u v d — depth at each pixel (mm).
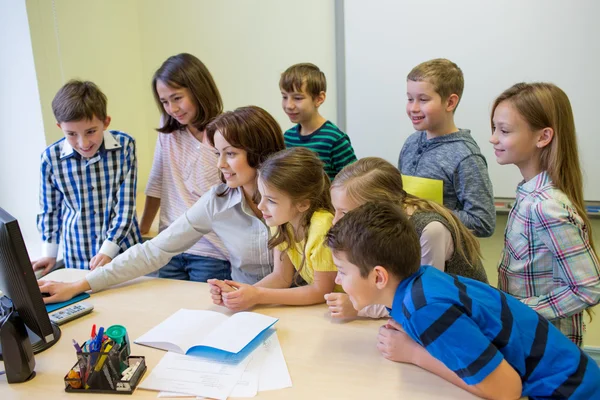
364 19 2307
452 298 857
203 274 1793
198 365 1002
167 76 1729
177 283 1447
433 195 1571
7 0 1943
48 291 1322
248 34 2549
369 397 885
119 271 1412
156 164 1969
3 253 939
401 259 901
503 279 1340
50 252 1798
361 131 2451
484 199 1612
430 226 1182
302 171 1221
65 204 1787
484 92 2217
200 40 2637
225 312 1248
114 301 1328
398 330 1021
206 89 1786
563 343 939
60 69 2119
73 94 1568
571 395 883
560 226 1149
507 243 1317
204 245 1796
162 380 953
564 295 1161
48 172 1729
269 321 1140
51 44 2061
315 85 1990
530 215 1215
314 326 1158
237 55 2598
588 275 1140
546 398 896
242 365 997
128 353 1010
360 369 975
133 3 2650
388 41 2295
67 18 2146
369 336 1104
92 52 2326
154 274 1960
